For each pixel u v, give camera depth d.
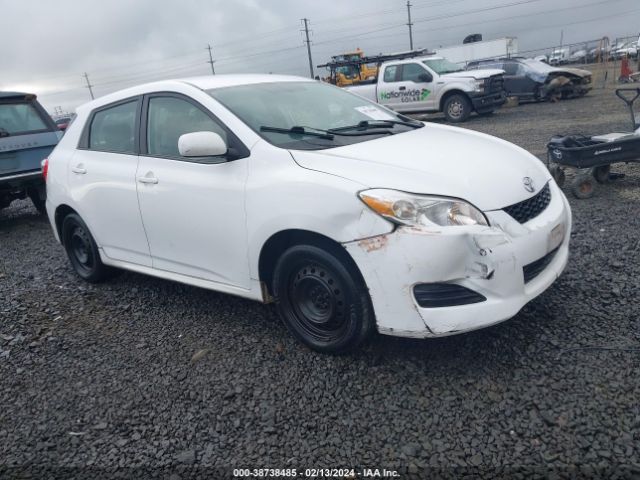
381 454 2.49
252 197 3.25
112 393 3.21
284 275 3.31
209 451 2.64
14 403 3.22
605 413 2.56
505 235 2.80
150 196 3.90
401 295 2.77
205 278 3.81
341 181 2.92
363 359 3.22
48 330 4.11
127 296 4.64
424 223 2.71
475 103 15.32
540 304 3.63
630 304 3.51
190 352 3.57
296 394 2.99
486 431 2.55
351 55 23.69
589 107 15.00
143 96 4.16
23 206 10.27
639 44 25.94
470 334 3.34
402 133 3.78
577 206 5.91
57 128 8.63
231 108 3.61
